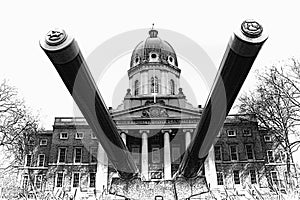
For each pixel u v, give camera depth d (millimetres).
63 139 39750
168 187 5332
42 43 2258
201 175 5477
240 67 2461
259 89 22328
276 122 22078
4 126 24203
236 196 7516
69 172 37625
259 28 2275
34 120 27016
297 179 8539
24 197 9195
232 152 36062
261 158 34812
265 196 6977
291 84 21500
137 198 5207
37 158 38938
